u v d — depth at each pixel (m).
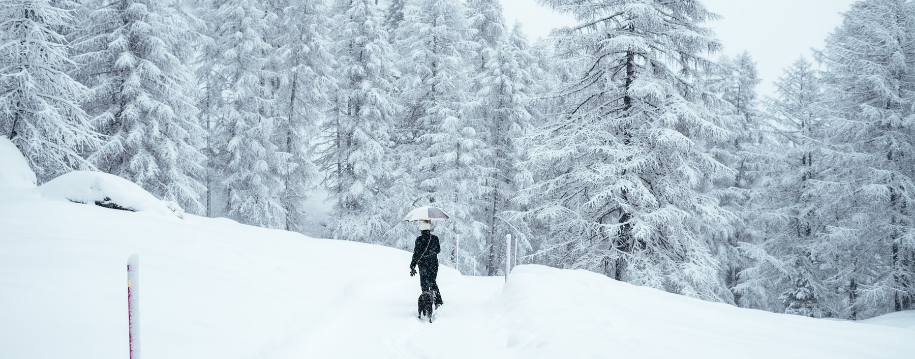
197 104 25.84
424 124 24.34
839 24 22.97
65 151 13.70
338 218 24.25
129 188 11.18
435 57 23.59
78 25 18.69
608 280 9.00
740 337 5.26
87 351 3.24
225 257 8.11
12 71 13.17
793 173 22.52
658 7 13.75
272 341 4.64
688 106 13.21
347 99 24.12
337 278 8.65
